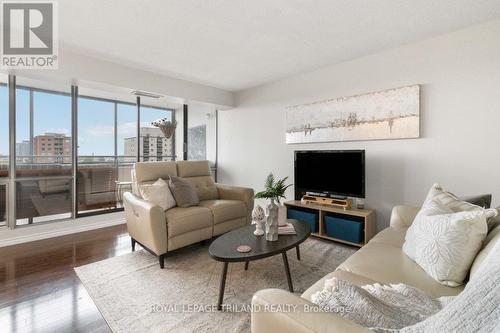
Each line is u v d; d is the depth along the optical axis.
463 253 1.22
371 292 1.07
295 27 2.41
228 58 3.16
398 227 2.09
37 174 3.36
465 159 2.46
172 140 5.04
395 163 2.89
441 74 2.58
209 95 4.31
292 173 3.86
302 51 2.95
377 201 3.03
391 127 2.88
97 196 4.06
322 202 3.19
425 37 2.62
